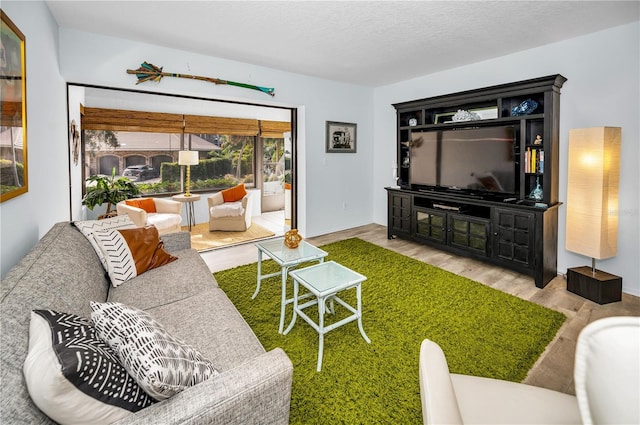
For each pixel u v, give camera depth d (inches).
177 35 122.5
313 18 108.0
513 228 129.8
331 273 88.2
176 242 107.8
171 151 232.7
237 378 39.3
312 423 59.3
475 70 158.2
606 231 109.9
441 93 175.0
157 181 228.8
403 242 180.7
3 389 30.0
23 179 71.9
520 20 109.3
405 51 140.1
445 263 146.3
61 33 114.4
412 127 176.6
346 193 210.5
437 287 118.6
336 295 112.0
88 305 58.4
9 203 65.9
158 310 67.9
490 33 120.3
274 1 96.5
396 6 99.6
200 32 119.7
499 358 77.9
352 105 206.2
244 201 215.5
